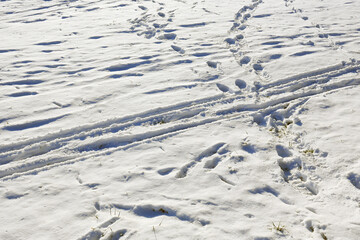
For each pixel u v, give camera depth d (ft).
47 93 17.25
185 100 16.42
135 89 17.65
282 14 32.63
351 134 13.29
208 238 8.75
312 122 14.37
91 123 14.47
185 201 10.14
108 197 10.44
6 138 13.38
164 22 30.73
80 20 31.94
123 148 13.04
